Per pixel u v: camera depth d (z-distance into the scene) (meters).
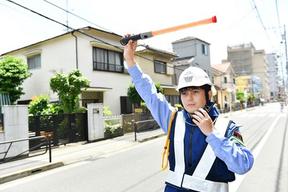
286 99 58.00
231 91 49.75
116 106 20.48
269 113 34.19
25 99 21.28
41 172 8.52
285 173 6.77
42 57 20.27
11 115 10.24
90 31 18.72
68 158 10.04
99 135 14.73
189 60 31.75
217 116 1.80
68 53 18.77
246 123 21.06
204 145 1.73
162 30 1.85
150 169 7.86
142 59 23.05
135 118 18.33
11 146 10.16
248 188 5.79
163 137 16.09
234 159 1.54
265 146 10.73
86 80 15.19
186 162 1.76
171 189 1.80
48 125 12.52
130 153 10.91
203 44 35.69
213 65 51.00
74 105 14.88
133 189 6.09
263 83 90.25
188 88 1.78
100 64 19.47
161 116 2.00
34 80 20.73
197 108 1.77
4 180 7.50
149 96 2.04
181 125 1.83
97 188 6.33
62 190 6.35
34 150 11.55
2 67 16.64
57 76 14.87
